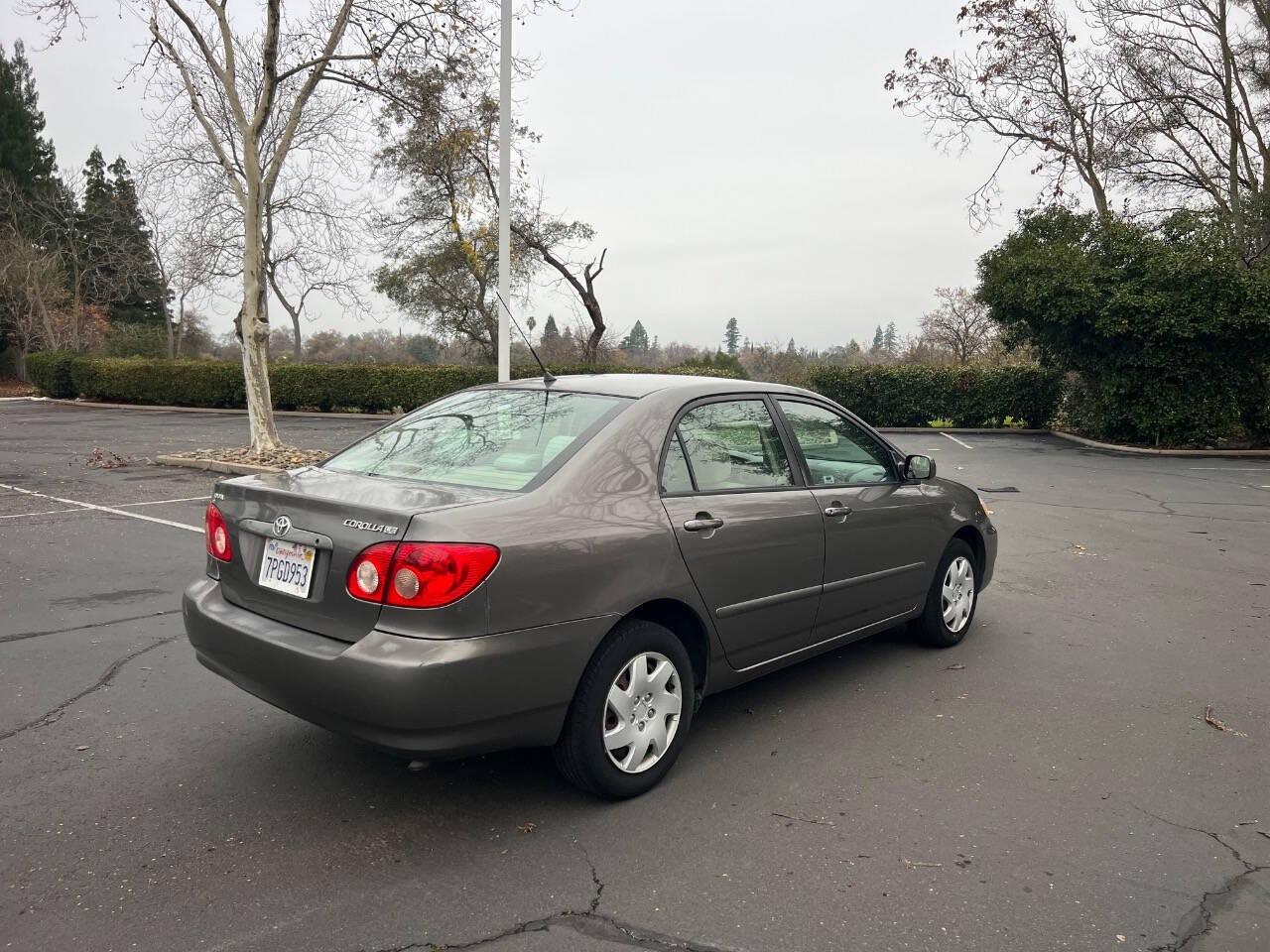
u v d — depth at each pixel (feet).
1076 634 18.92
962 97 88.43
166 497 35.50
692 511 11.77
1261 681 15.96
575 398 12.76
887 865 9.70
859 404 93.50
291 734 12.99
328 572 10.02
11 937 8.15
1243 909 8.95
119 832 10.12
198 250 76.48
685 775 11.86
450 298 112.68
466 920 8.57
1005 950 8.25
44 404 111.96
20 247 142.41
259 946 8.11
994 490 43.60
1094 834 10.44
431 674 9.11
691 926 8.55
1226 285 62.90
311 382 97.35
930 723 13.80
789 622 13.47
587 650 10.35
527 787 11.46
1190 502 39.73
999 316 75.00
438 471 11.69
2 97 170.40
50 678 15.05
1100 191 88.89
